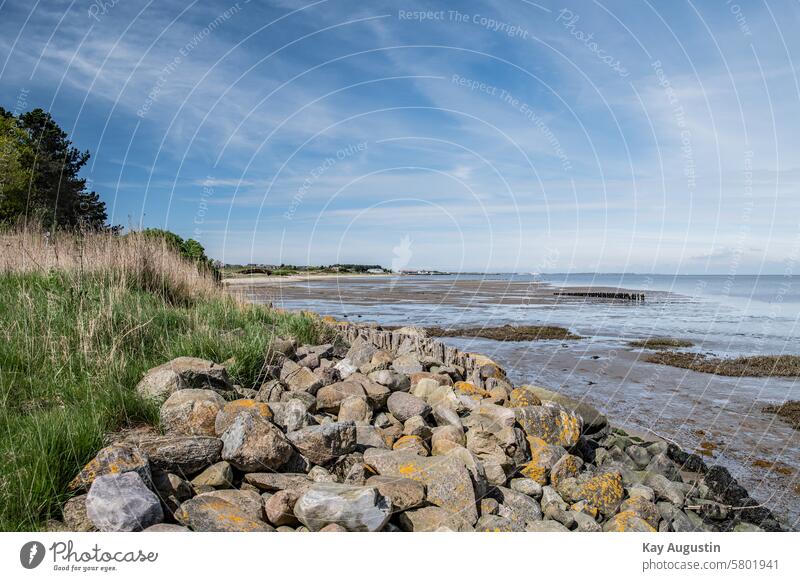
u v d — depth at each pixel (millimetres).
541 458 5023
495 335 18234
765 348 16703
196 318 7031
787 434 8516
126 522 3047
